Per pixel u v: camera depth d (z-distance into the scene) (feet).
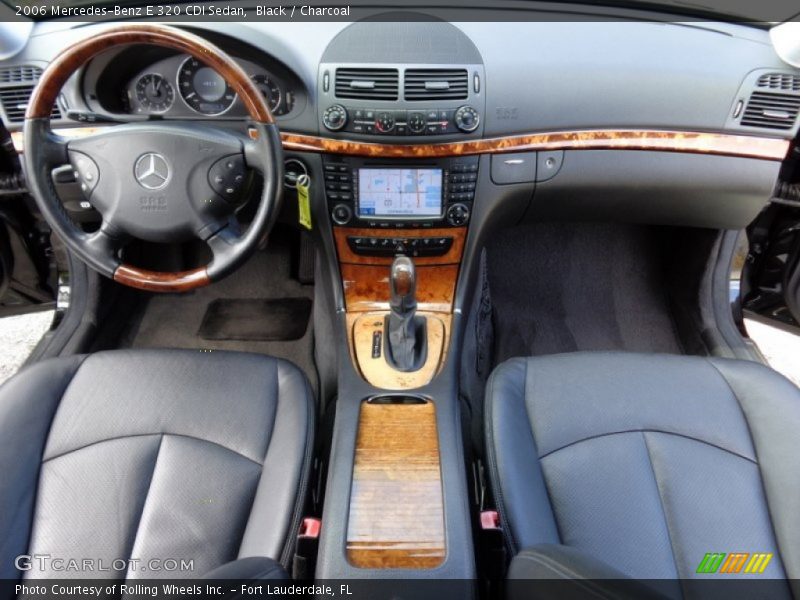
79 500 3.21
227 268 3.73
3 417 3.40
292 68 4.14
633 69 4.34
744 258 6.13
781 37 4.23
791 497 3.09
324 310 5.80
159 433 3.53
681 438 3.45
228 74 3.20
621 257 6.85
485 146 4.45
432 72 4.10
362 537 3.29
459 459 3.76
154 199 3.57
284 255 7.02
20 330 7.01
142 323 6.53
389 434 3.90
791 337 6.91
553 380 3.81
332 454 3.79
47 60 4.26
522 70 4.24
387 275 4.98
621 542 3.09
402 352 4.42
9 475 3.18
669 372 3.84
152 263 6.85
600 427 3.52
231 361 3.98
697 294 6.04
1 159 4.98
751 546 3.05
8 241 5.74
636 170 4.73
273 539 3.04
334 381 5.40
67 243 3.66
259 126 3.37
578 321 6.45
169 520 3.17
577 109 4.44
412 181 4.55
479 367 5.62
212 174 3.54
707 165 4.72
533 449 3.46
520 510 3.06
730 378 3.78
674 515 3.18
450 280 5.00
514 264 6.88
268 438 3.58
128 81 4.50
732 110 4.50
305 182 4.39
